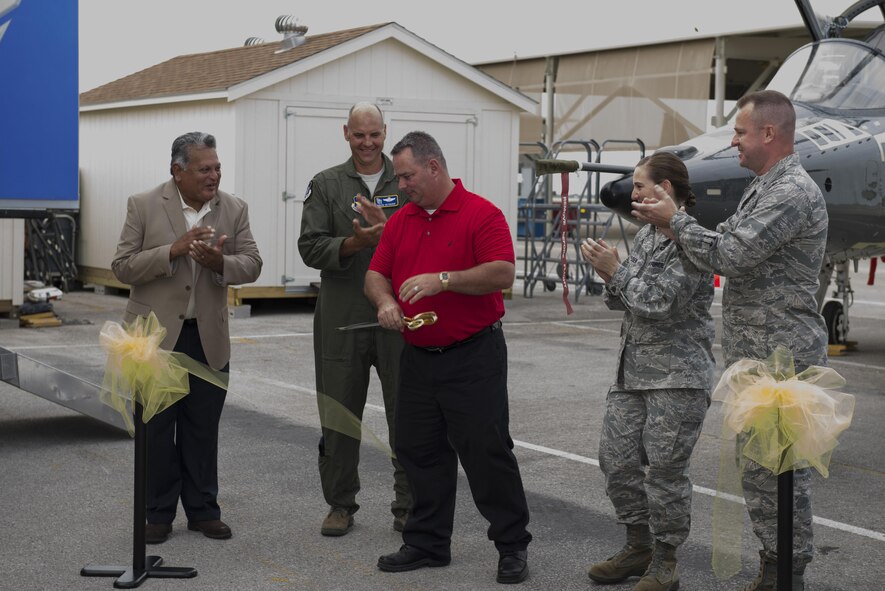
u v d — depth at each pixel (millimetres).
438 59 14555
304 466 6336
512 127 15289
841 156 7980
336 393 5141
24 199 6840
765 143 4098
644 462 4453
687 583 4477
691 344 4211
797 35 22297
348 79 14094
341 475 5070
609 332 12734
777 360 3564
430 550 4621
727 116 22719
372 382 9211
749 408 3398
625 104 24766
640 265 4309
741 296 4164
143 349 4359
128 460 6434
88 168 16859
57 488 5809
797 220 3971
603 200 6883
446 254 4492
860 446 7113
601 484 6051
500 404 4484
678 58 23422
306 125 13914
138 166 15492
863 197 8102
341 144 14172
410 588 4391
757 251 3959
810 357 4078
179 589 4363
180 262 5004
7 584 4395
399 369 4668
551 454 6773
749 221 3988
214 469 5098
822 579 4562
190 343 5051
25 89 6801
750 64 24875
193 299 5031
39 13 6820
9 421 7555
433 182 4469
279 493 5773
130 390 4449
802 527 4066
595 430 7480
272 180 13734
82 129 17016
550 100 26734
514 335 12438
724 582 4484
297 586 4406
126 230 5051
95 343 11141
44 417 7699
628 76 24672
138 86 16516
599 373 9867
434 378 4496
